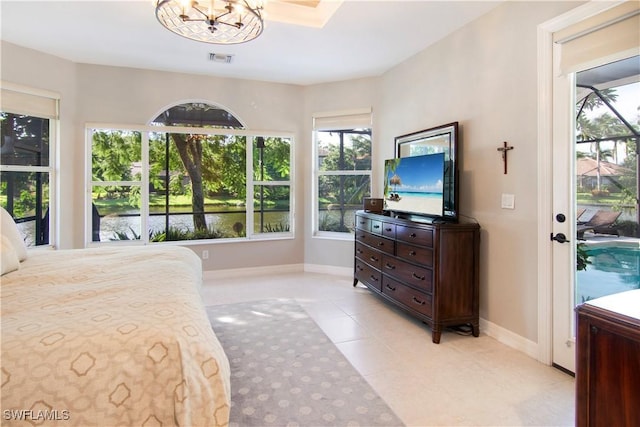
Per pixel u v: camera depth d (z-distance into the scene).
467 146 2.99
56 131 3.79
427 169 3.00
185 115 4.38
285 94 4.76
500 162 2.67
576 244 2.21
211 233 4.60
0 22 2.99
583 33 2.08
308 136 4.84
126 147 4.19
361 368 2.28
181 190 4.45
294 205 4.90
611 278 2.03
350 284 4.23
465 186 3.02
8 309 1.32
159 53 3.68
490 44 2.74
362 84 4.52
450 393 2.00
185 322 1.26
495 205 2.72
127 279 1.74
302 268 4.92
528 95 2.43
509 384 2.10
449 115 3.19
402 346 2.60
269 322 3.04
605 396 1.02
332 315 3.22
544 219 2.34
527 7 2.42
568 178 2.22
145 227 4.27
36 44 3.44
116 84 4.06
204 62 3.95
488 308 2.81
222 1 1.96
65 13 2.84
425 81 3.53
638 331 0.93
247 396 1.96
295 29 3.09
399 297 3.11
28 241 3.66
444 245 2.66
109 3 2.69
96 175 4.09
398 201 3.44
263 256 4.77
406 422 1.75
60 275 1.80
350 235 4.71
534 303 2.42
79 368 1.05
